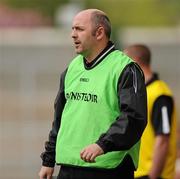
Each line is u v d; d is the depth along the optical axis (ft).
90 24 44.65
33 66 254.68
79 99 44.83
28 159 147.74
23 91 222.69
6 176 133.49
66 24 198.90
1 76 253.24
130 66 43.86
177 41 272.10
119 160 43.65
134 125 42.29
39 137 173.58
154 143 60.34
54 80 252.83
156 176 60.54
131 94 42.98
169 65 266.16
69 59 260.83
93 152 41.60
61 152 45.01
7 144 166.40
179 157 83.41
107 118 43.83
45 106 219.20
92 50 44.86
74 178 44.47
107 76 44.11
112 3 318.86
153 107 60.08
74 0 284.00
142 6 325.01
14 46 260.42
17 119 205.87
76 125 44.55
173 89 257.34
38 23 312.71
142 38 278.05
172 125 61.31
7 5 326.44
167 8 327.88
